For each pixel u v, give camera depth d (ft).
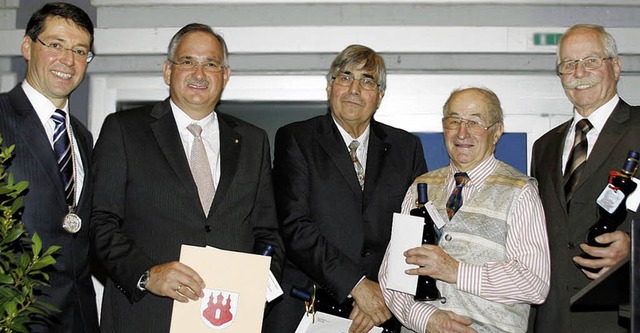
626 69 12.76
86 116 12.92
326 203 10.00
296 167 10.17
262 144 9.96
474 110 8.72
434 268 8.21
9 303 5.55
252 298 8.48
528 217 8.39
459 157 8.76
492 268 8.22
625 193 8.53
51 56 8.85
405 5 12.69
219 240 9.07
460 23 12.69
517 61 12.79
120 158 9.15
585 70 9.45
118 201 9.09
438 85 12.86
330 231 9.91
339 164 10.17
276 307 10.06
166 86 12.92
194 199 9.05
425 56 12.78
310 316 9.57
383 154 10.43
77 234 8.89
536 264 8.27
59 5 9.12
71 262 8.77
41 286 8.46
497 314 8.34
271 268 9.25
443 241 8.63
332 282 9.43
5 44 12.73
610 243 8.53
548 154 9.87
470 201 8.68
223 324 8.41
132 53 12.72
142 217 9.02
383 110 12.92
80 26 9.07
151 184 9.07
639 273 5.27
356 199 10.05
